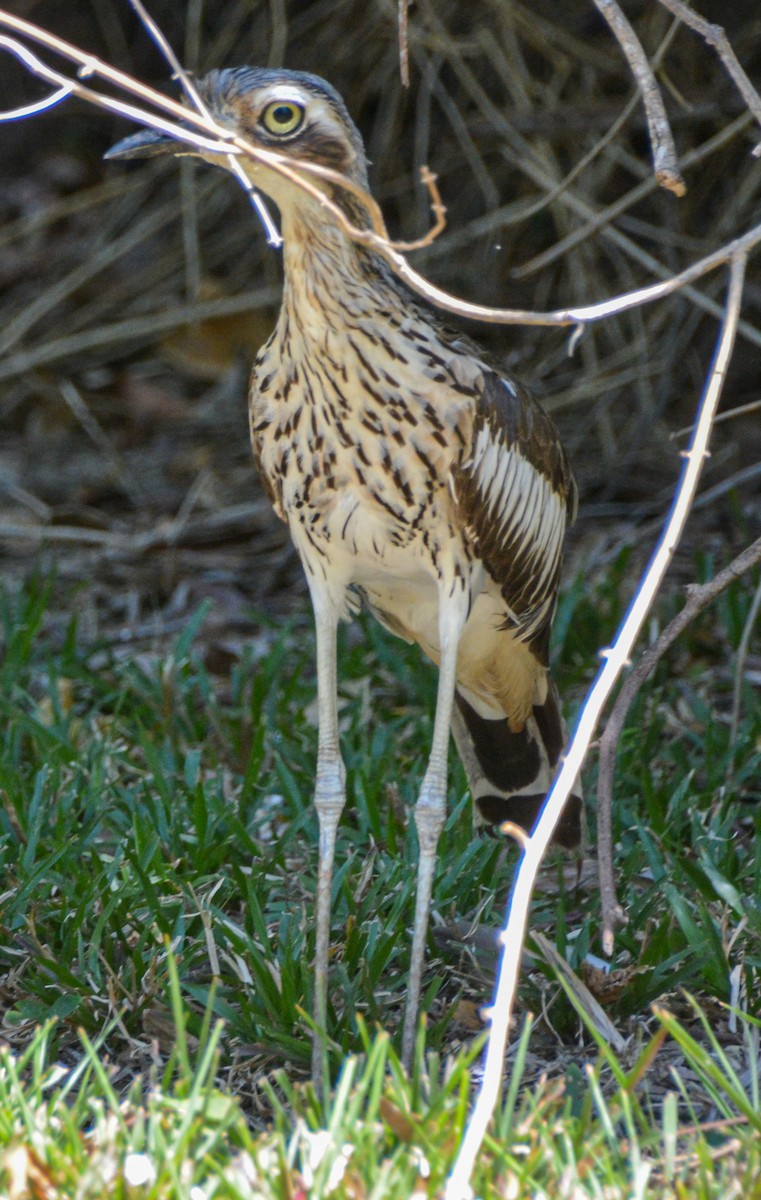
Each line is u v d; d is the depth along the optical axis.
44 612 12.02
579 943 6.98
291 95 6.21
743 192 14.27
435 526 6.84
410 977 6.43
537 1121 5.14
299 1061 6.32
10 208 18.78
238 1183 4.68
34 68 5.19
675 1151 5.22
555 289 16.19
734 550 12.16
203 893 7.56
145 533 13.86
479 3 14.74
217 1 16.89
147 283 17.42
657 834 8.19
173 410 16.41
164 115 12.85
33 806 8.01
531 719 8.12
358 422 6.54
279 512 7.26
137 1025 6.63
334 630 7.12
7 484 14.92
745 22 14.48
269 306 17.19
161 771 8.67
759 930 6.72
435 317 6.96
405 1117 4.96
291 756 9.20
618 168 15.67
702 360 15.15
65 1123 5.02
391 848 8.00
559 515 7.62
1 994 6.88
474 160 14.65
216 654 11.18
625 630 5.10
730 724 9.70
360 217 6.40
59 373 17.00
